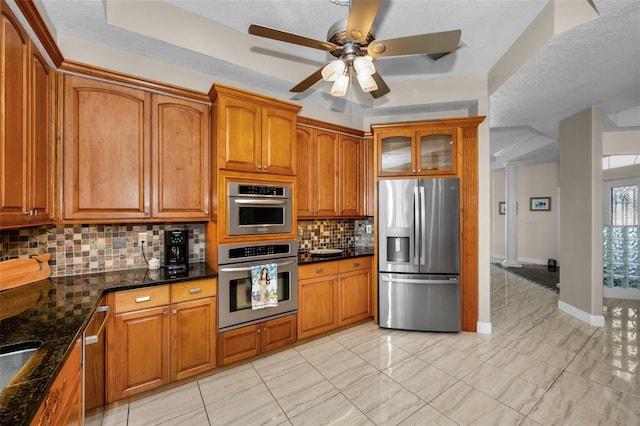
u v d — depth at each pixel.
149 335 2.05
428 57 2.87
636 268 4.48
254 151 2.59
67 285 1.94
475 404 2.03
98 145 2.08
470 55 2.83
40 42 1.70
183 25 2.21
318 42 1.66
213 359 2.34
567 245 3.87
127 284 1.98
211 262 2.56
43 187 1.79
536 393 2.15
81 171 2.02
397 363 2.57
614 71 2.55
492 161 7.23
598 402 2.05
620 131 4.28
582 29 1.97
